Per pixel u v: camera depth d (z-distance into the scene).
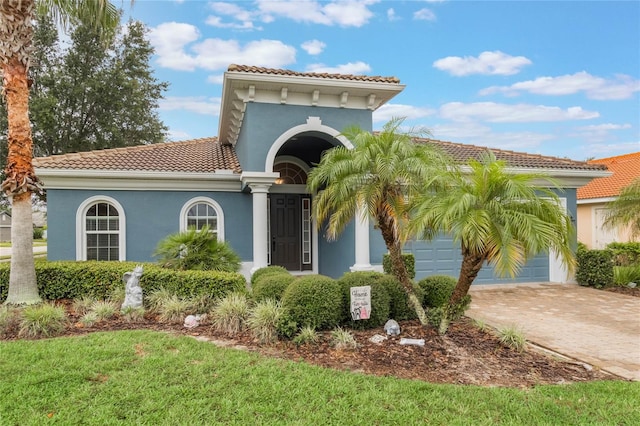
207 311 7.63
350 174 6.50
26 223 8.07
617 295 11.65
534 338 7.21
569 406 4.32
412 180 6.21
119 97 24.48
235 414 3.85
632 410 4.22
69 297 8.51
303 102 11.43
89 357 5.13
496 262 5.25
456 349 6.00
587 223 20.97
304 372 4.91
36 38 21.86
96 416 3.72
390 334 6.41
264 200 11.34
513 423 3.89
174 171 12.09
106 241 11.98
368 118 11.88
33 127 22.02
